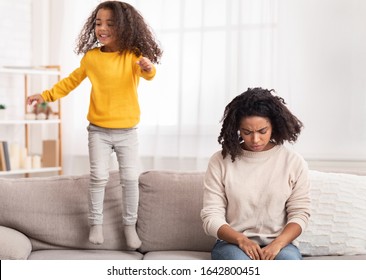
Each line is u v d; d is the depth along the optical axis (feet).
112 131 12.72
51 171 22.61
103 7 12.62
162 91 20.61
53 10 22.43
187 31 20.22
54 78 22.43
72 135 21.80
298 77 18.92
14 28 21.83
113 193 12.92
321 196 11.93
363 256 11.44
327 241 11.62
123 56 12.71
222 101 19.79
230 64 19.56
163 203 12.50
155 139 20.63
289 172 11.00
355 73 18.30
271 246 10.30
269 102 10.76
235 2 19.52
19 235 12.10
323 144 18.71
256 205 10.94
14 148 20.94
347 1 18.33
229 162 11.21
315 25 18.72
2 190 12.60
